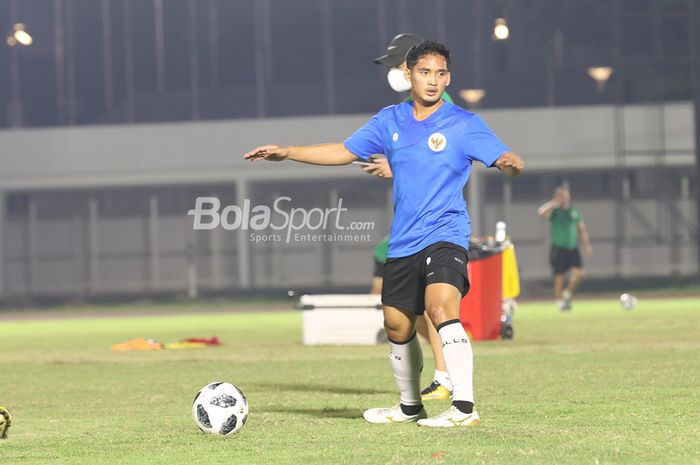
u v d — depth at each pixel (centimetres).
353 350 4394
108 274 12356
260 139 11950
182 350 4631
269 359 3984
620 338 4566
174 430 1980
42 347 5272
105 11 12006
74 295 12238
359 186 12062
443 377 2475
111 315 9612
